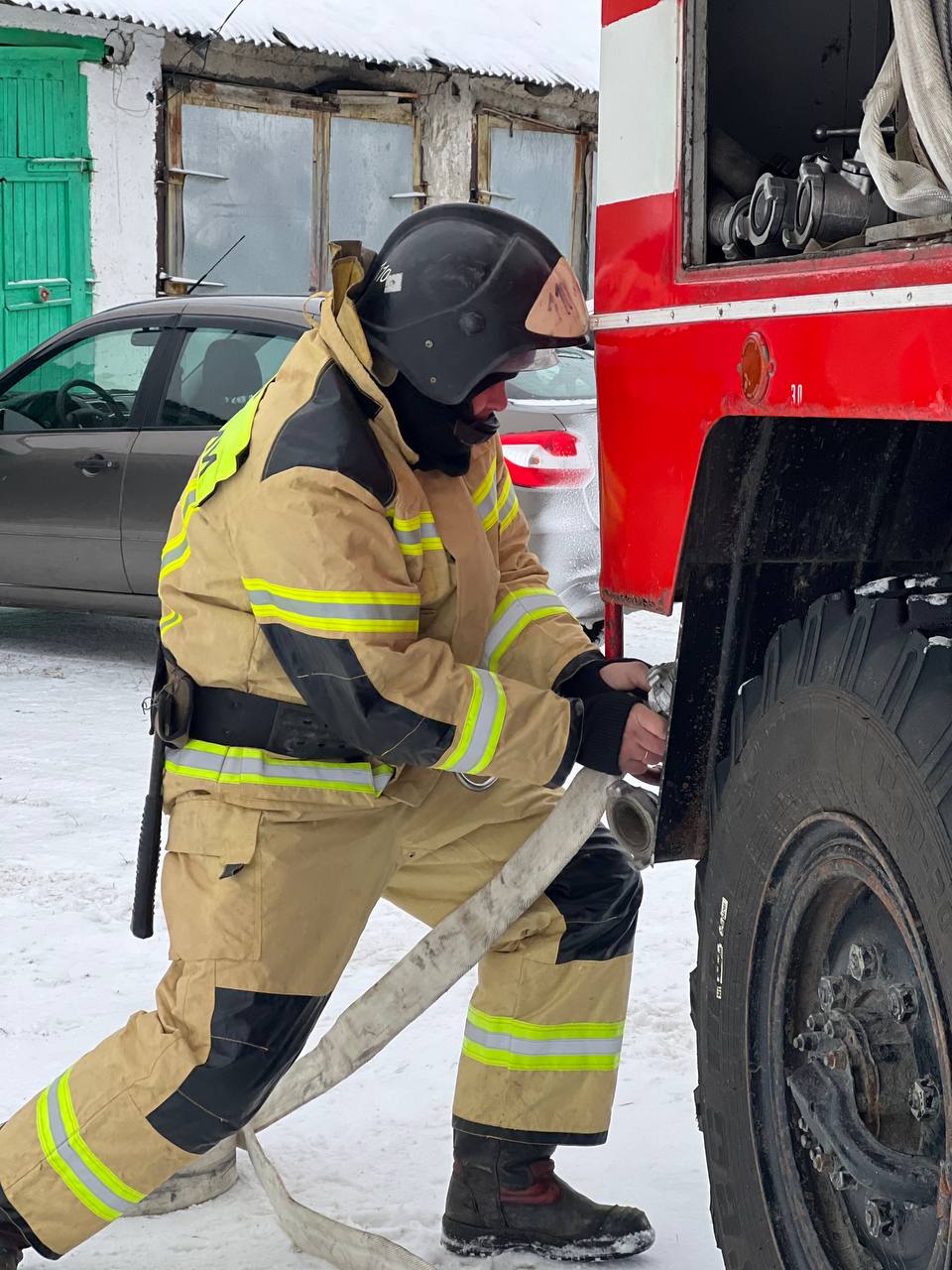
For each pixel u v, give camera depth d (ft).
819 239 6.54
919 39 5.90
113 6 41.86
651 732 7.71
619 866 8.86
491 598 8.49
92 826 16.90
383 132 51.60
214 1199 9.39
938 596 6.26
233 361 23.75
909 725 6.00
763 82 8.05
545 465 22.33
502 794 8.80
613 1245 8.76
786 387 6.27
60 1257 8.43
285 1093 9.11
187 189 47.44
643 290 7.37
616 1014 8.87
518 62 50.39
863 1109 6.66
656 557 7.39
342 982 12.92
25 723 21.59
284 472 7.56
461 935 8.62
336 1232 8.53
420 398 8.09
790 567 7.47
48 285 44.45
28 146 43.50
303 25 46.14
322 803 7.99
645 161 7.32
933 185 6.05
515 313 7.80
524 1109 8.74
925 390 5.47
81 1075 7.93
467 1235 8.89
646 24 7.30
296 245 50.21
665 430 7.23
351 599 7.47
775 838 6.95
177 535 8.38
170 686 8.12
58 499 24.90
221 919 7.82
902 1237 6.61
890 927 6.65
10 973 12.82
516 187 54.29
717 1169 7.63
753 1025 7.25
